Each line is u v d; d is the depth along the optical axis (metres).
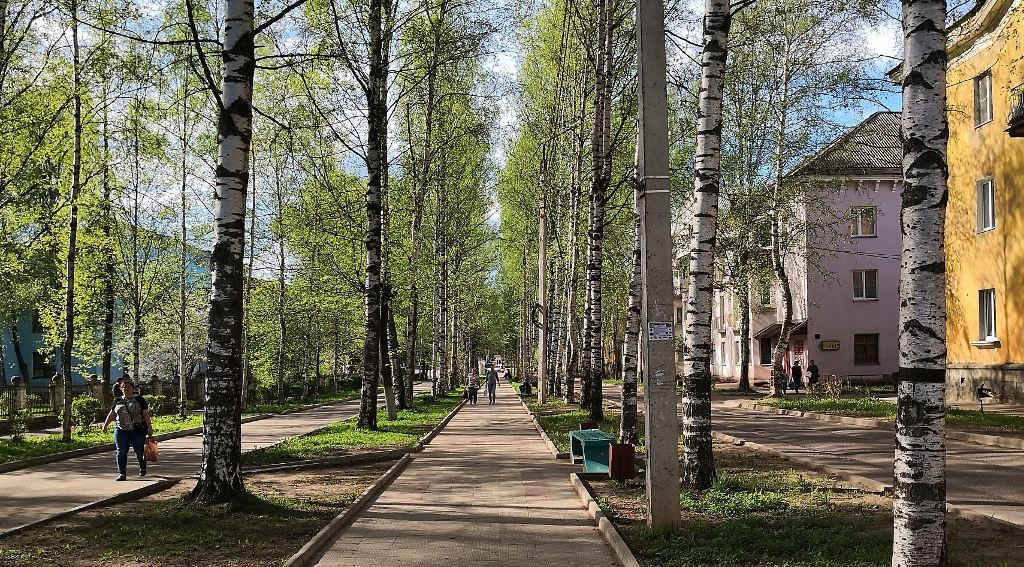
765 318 52.22
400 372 34.00
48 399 31.53
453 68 30.55
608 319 57.94
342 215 27.09
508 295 67.88
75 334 33.84
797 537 7.89
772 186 33.44
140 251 34.09
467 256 47.34
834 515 9.15
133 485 13.25
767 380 51.75
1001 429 18.44
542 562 7.67
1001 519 8.62
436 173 35.31
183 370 31.27
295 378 54.97
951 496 10.48
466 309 51.81
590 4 21.81
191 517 9.51
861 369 44.44
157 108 22.05
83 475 14.75
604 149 22.95
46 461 17.38
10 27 18.02
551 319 44.25
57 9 18.39
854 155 42.88
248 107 10.81
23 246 23.59
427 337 49.12
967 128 27.62
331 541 8.64
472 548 8.28
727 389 46.50
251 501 10.30
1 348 46.22
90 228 26.75
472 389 42.50
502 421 28.34
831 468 12.66
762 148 33.03
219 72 23.12
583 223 33.19
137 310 33.53
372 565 7.60
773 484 11.37
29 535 8.84
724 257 36.91
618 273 40.31
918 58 5.83
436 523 9.62
